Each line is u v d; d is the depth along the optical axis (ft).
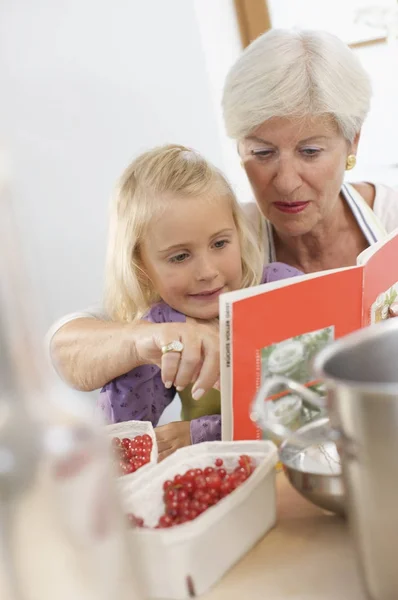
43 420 1.39
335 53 4.39
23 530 1.34
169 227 4.22
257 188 4.75
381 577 1.91
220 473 2.55
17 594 1.33
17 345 1.36
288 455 2.65
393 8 8.38
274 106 4.36
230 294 2.72
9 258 1.28
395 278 3.42
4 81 8.42
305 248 5.16
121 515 1.47
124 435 3.13
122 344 3.78
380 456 1.77
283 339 2.89
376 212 5.40
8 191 1.26
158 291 4.50
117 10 8.40
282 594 2.15
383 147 8.75
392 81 8.57
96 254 8.66
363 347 2.14
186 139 8.90
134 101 8.63
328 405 1.91
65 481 1.36
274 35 4.45
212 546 2.22
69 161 8.48
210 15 8.74
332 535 2.42
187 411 4.57
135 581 1.45
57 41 8.32
